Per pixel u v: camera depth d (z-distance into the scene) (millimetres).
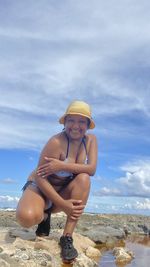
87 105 2033
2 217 3574
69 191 2037
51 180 2053
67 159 2049
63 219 3482
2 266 1599
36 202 2027
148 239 3381
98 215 4660
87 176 2012
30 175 2174
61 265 1851
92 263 1938
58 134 2082
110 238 3045
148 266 2014
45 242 2043
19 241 2076
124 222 4242
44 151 2053
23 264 1729
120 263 2068
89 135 2148
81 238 2613
